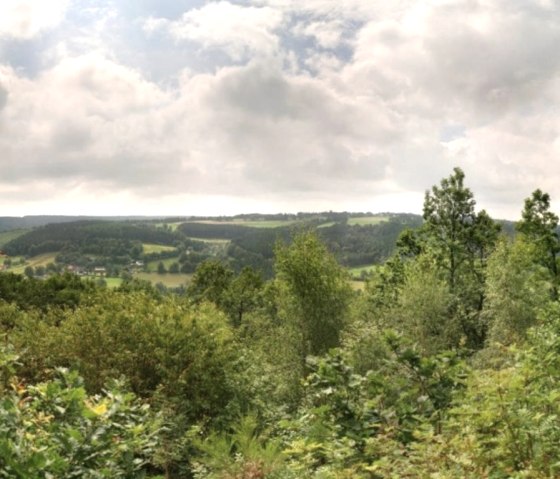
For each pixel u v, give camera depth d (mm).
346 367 7289
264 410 15516
